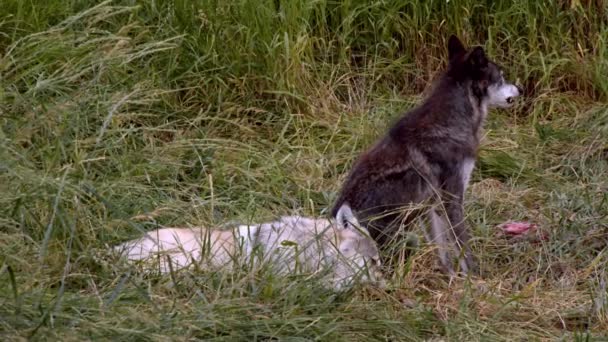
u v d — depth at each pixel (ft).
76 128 49.57
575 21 69.92
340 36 66.74
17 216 41.32
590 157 60.85
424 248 45.42
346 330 37.88
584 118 65.16
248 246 43.14
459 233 48.11
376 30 67.92
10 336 32.86
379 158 47.73
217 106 61.57
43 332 33.32
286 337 36.27
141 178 52.03
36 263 39.63
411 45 68.54
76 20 58.03
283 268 41.19
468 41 68.74
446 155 48.11
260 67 63.21
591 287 45.11
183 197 52.85
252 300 38.60
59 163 47.55
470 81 49.98
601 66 68.18
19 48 57.21
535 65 68.49
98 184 47.47
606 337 39.47
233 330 36.37
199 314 36.42
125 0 63.52
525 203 55.88
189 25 63.26
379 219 46.78
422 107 49.26
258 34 63.67
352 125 61.57
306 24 65.05
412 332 38.78
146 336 34.47
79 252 41.39
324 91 64.13
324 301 39.40
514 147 61.62
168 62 61.77
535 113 65.46
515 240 50.90
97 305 36.52
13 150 44.47
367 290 41.65
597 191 56.03
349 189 47.67
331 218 45.29
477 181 58.80
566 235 50.65
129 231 45.65
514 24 69.36
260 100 62.75
